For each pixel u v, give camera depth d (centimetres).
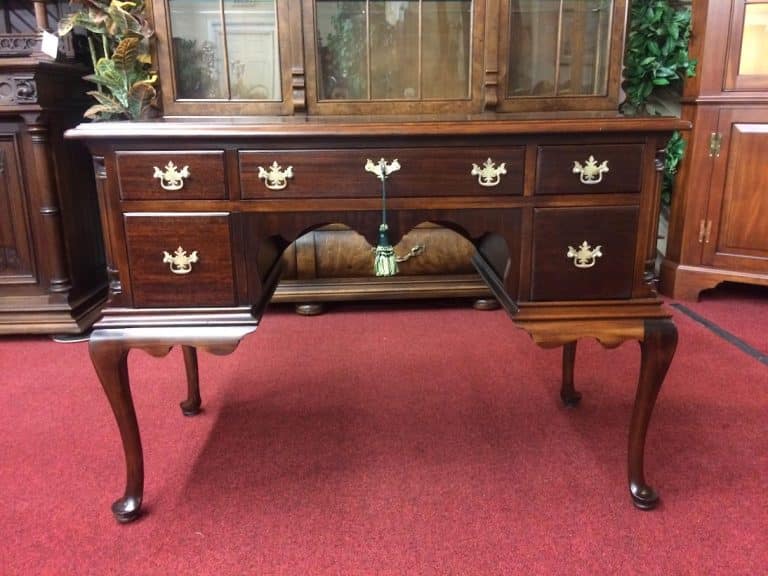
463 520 123
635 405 123
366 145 108
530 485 133
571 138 109
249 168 108
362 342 216
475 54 138
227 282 113
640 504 124
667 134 109
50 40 209
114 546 116
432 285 238
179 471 140
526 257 114
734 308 245
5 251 218
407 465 142
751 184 233
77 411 168
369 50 144
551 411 166
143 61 160
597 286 116
